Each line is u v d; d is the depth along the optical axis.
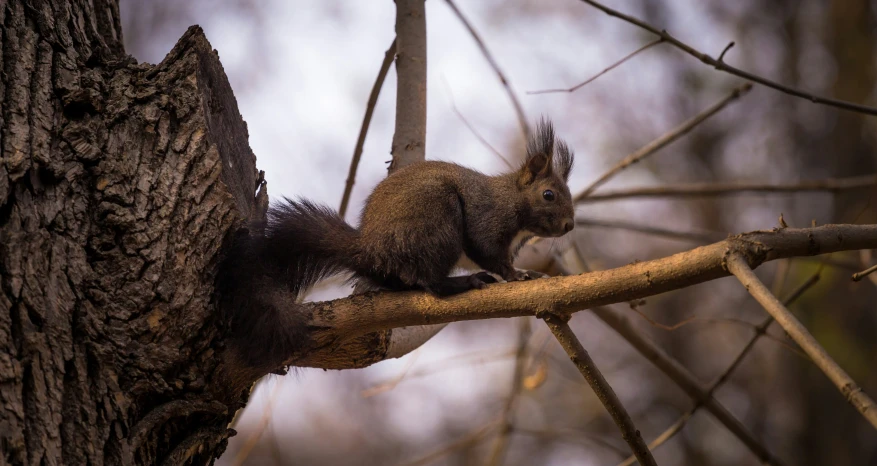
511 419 15.25
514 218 11.24
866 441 25.77
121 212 7.21
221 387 7.66
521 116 12.92
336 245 9.20
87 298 6.93
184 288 7.27
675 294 29.48
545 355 14.05
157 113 7.69
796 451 26.44
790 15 31.30
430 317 7.93
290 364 8.31
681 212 30.73
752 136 31.05
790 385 27.33
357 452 28.34
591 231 28.58
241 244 7.74
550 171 11.84
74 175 7.20
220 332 7.56
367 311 8.00
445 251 9.45
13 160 6.89
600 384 7.47
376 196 9.63
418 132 10.55
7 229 6.72
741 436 12.59
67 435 6.48
